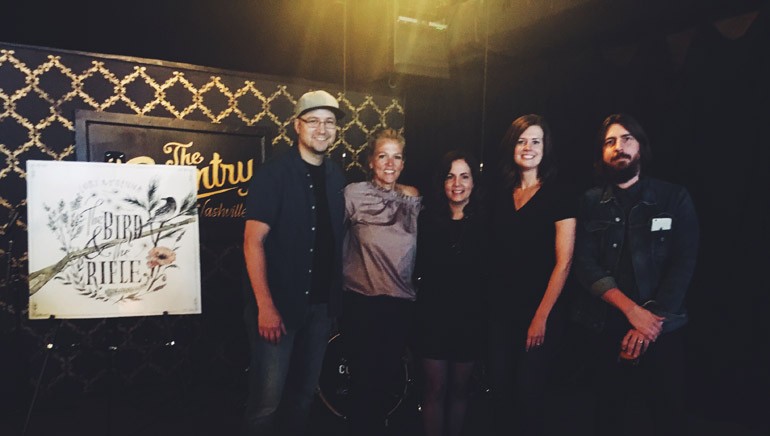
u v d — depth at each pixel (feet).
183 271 9.93
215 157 13.52
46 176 9.28
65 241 9.29
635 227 7.91
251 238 8.11
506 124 15.80
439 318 8.74
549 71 14.78
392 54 13.65
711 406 11.51
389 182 8.91
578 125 14.12
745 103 11.05
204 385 13.55
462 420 9.11
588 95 13.91
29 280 9.12
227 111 13.71
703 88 11.71
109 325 12.76
